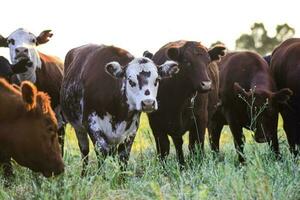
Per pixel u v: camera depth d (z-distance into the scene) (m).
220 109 14.29
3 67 12.66
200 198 9.16
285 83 13.77
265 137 12.45
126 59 11.89
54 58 15.48
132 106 11.35
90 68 12.12
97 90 11.68
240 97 12.99
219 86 14.14
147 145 14.93
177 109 12.85
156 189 9.34
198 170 11.19
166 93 12.79
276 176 9.91
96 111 11.70
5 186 10.38
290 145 13.48
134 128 11.76
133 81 11.20
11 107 9.45
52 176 9.55
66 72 13.58
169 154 13.63
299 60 13.59
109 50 12.15
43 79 14.58
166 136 13.02
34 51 14.48
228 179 9.60
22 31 14.76
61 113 14.59
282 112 13.62
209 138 14.81
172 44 13.61
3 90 9.57
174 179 10.81
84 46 13.41
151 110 11.16
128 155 11.76
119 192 10.04
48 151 9.49
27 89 9.23
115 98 11.44
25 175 10.59
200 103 12.91
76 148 14.06
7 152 9.55
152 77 11.23
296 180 9.80
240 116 13.70
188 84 12.68
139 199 9.69
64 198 9.15
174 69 11.48
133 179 10.55
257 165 9.96
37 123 9.45
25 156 9.49
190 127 13.06
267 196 8.89
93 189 9.74
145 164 12.05
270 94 12.84
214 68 13.71
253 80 13.61
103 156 11.55
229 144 15.57
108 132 11.65
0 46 14.93
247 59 14.10
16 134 9.41
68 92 12.78
